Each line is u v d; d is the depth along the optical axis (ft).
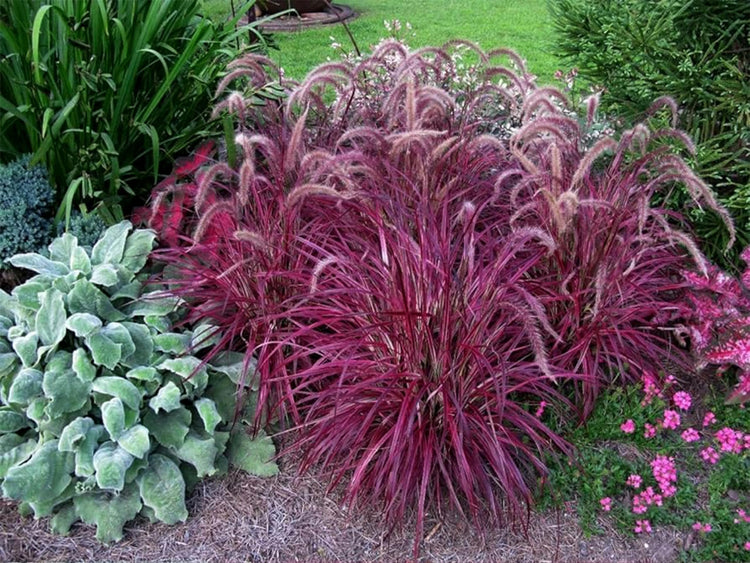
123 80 12.03
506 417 9.53
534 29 32.40
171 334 10.69
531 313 10.21
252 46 14.26
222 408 10.65
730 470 10.04
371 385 9.82
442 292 9.19
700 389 11.53
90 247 12.01
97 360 9.73
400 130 12.40
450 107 12.97
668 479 9.52
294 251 10.85
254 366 10.70
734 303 11.19
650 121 12.57
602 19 14.16
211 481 10.17
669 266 12.20
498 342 10.31
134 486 9.67
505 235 12.04
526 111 11.10
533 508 9.68
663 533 9.53
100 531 9.25
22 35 11.77
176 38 13.26
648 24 12.84
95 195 12.11
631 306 10.89
